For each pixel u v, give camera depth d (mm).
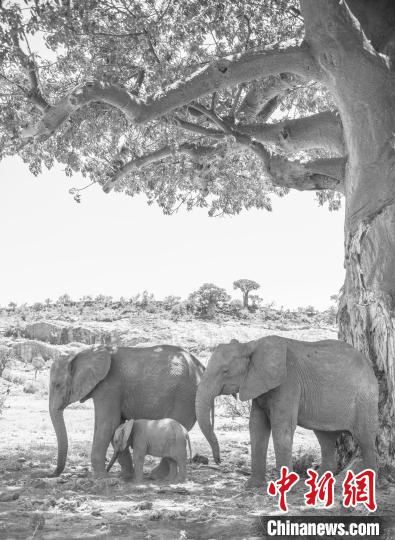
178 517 7578
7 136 14453
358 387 9812
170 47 14703
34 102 12859
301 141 13969
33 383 29703
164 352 10633
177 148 15898
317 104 17688
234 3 14109
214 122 14703
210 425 9422
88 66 15734
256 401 9867
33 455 12812
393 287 10984
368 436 9820
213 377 9445
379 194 11234
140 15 14336
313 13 11648
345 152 13250
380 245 11141
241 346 9562
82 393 10172
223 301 66562
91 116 15484
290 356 9664
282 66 12258
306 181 14195
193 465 11570
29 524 7188
